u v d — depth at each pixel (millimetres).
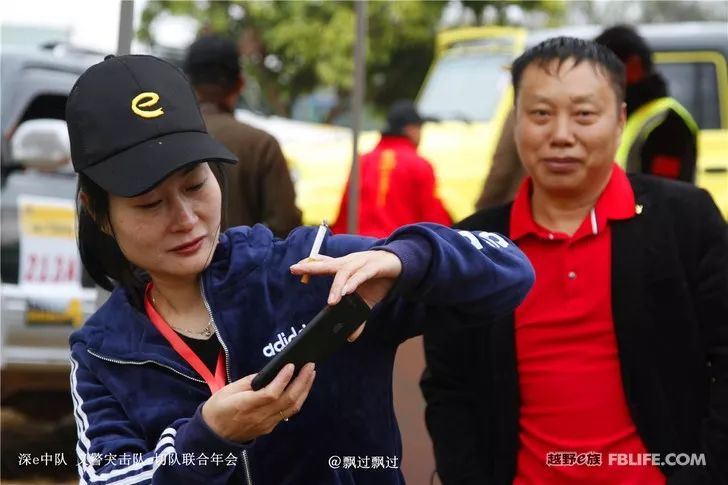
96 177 1894
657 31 8430
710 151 8055
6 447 5145
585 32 8578
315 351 1743
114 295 2104
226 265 2049
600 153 2686
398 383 3670
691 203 2689
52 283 5645
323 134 8898
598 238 2682
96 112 1916
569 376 2668
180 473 1764
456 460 2789
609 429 2654
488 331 2748
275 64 16078
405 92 16281
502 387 2732
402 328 2092
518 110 2773
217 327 2002
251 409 1719
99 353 2021
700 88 8227
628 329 2639
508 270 1997
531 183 2818
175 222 1923
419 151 8164
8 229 5617
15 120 5883
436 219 6668
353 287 1764
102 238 2066
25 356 5555
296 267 1810
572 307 2670
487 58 8867
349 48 15586
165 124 1908
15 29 7488
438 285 1906
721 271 2637
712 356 2646
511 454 2738
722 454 2582
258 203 4648
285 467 2037
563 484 2668
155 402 1985
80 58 6379
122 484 1851
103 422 1983
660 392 2641
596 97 2682
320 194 7965
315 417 2033
